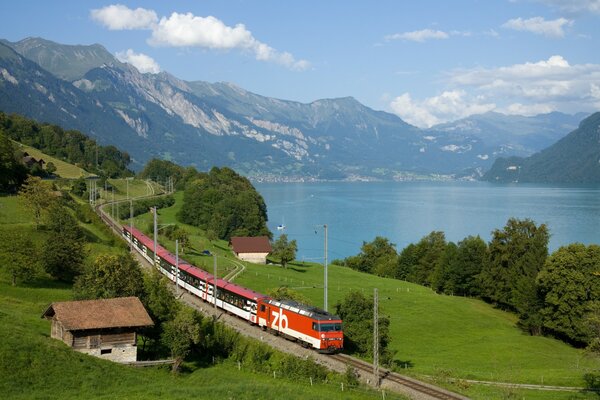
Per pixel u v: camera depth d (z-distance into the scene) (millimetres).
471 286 139375
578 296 96125
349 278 147500
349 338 70875
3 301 80188
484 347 92250
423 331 100500
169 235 156750
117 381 55344
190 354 70875
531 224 126312
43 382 51969
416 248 171000
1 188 159375
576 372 75688
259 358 67250
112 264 73688
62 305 63344
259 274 131875
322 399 52188
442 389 58406
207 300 96812
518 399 60031
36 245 106688
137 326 63281
